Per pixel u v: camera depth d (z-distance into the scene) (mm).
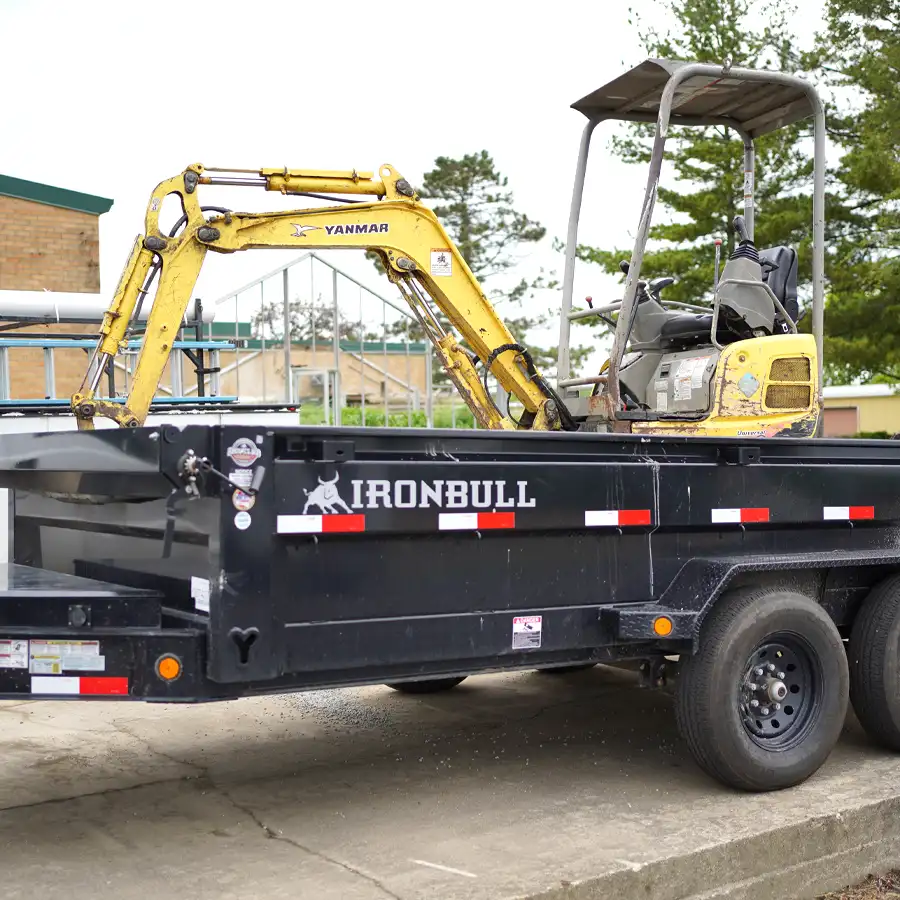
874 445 5066
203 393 10250
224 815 4164
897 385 26812
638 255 5758
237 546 3480
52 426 8188
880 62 18266
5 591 3645
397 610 3830
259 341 16672
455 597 3957
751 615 4379
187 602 3674
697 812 4195
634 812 4199
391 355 17969
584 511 4184
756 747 4410
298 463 3594
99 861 3705
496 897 3373
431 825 4059
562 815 4168
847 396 37000
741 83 6008
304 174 5941
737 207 20719
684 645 4316
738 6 20609
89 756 4895
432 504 3840
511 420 6434
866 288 19281
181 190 5613
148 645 3506
